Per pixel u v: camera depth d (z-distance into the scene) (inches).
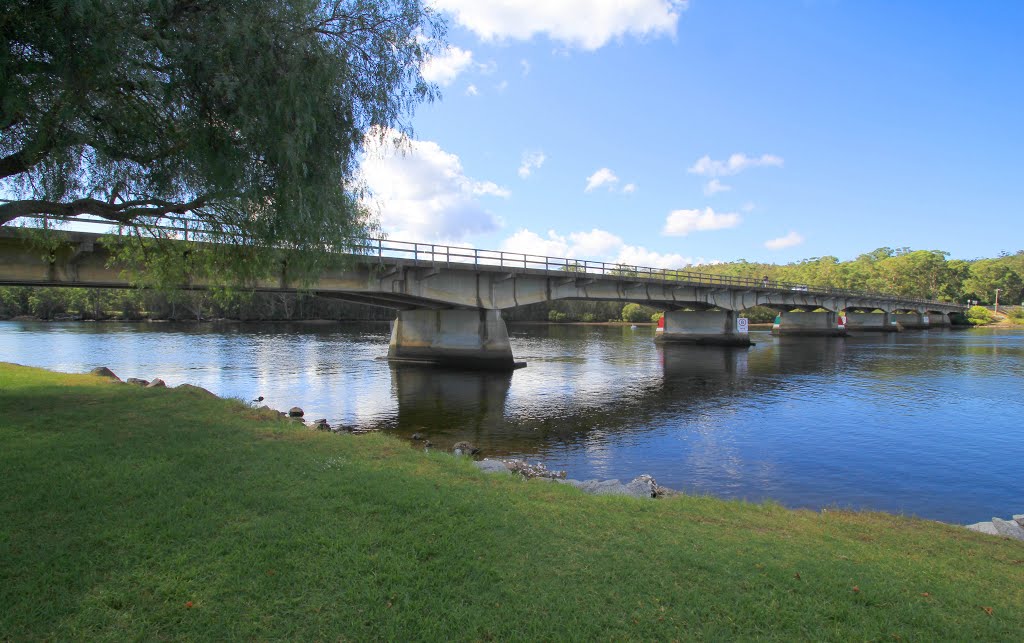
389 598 178.5
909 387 1176.8
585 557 213.9
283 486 279.9
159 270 580.7
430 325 1491.1
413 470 331.9
